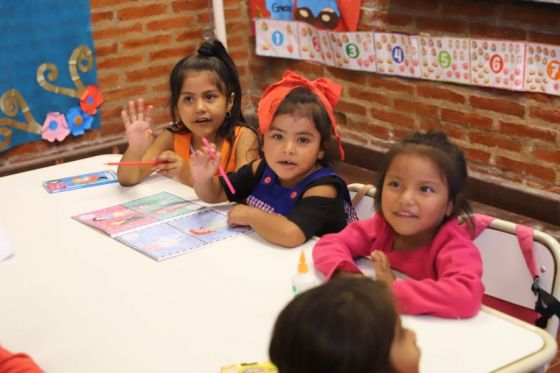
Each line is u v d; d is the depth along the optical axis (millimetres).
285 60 4336
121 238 1775
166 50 4246
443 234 1505
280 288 1500
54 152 3980
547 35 3092
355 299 785
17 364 1211
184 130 2416
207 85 2285
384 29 3742
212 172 1979
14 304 1484
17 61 3715
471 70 3410
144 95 4246
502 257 1598
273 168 1864
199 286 1521
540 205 3305
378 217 1631
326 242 1618
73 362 1275
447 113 3605
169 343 1314
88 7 3883
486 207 3494
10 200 2076
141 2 4070
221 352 1278
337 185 1847
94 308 1452
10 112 3754
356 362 756
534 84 3193
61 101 3914
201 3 4297
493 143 3455
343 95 4090
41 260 1681
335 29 3949
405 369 806
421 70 3625
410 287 1371
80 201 2055
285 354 784
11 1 3625
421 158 1466
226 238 1760
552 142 3221
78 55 3910
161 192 2117
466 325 1337
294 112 1796
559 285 1508
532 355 1244
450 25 3451
